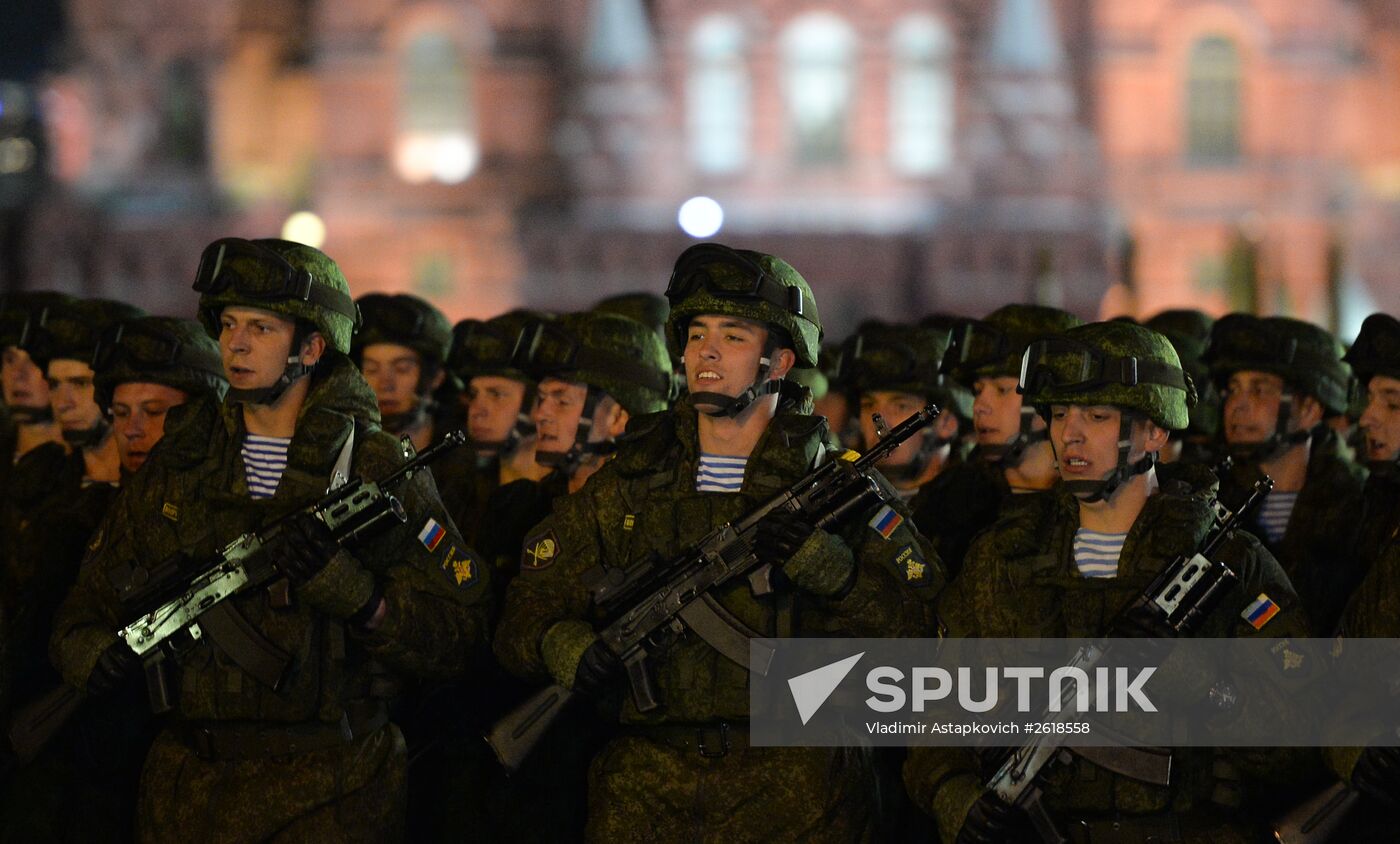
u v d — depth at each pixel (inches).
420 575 286.7
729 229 2186.3
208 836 277.9
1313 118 2261.3
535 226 2218.3
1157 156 2247.8
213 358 337.1
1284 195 2235.5
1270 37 2261.3
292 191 2272.4
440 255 2247.8
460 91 2273.6
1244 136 2260.1
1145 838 257.8
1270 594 259.8
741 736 275.3
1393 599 263.0
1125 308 2166.6
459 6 2267.5
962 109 2235.5
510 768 281.0
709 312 278.4
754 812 272.4
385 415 419.2
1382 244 2218.3
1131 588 259.4
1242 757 260.4
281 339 287.1
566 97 2271.2
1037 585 264.5
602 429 355.6
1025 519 268.1
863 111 2236.7
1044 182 2204.7
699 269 278.8
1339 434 400.2
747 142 2244.1
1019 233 2156.7
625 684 281.6
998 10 2235.5
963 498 370.0
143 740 339.3
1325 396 371.2
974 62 2235.5
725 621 274.2
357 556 282.0
